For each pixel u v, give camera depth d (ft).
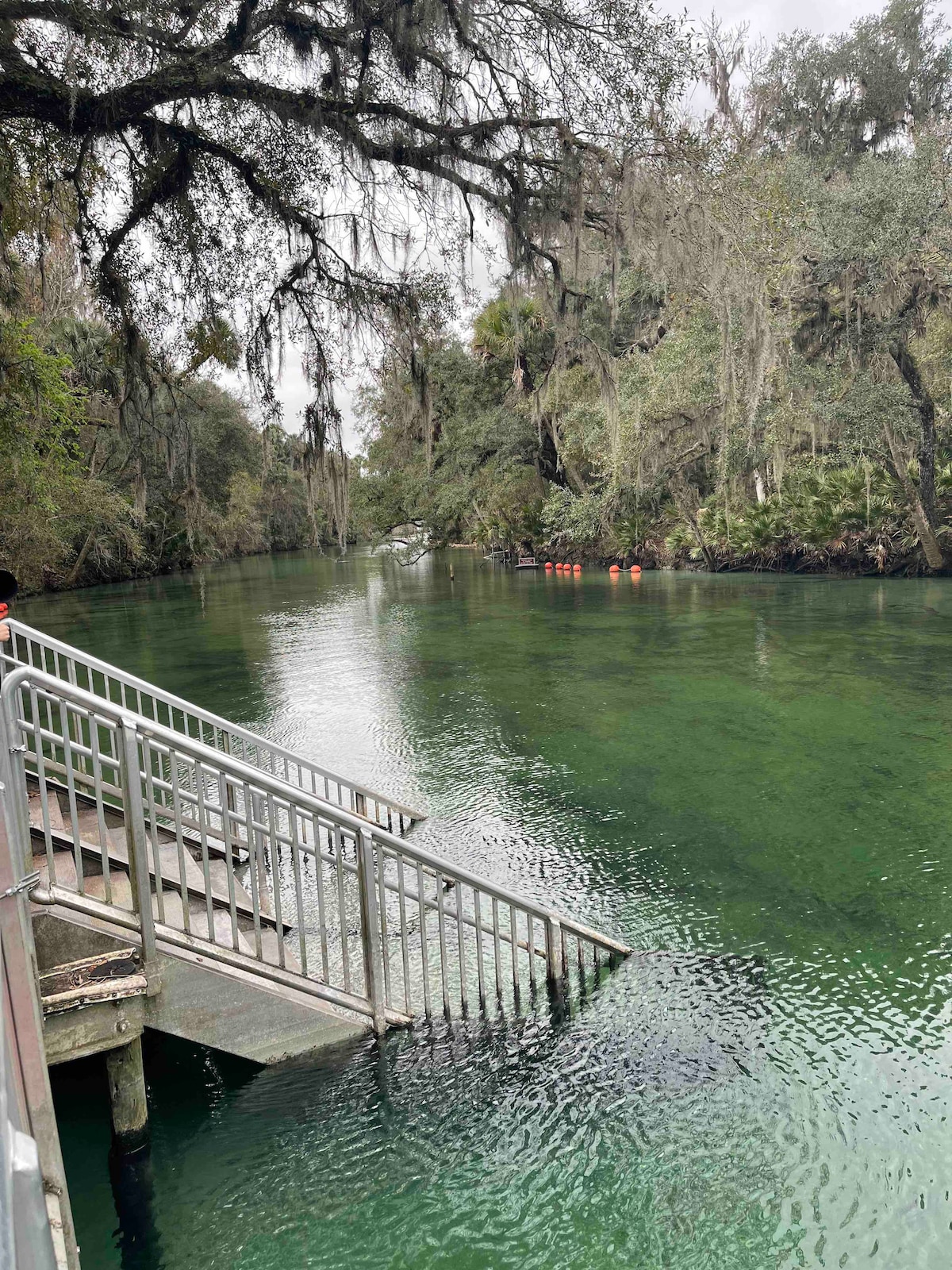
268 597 102.68
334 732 34.35
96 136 24.85
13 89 22.90
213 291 30.42
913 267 73.46
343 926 12.78
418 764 29.45
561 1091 12.05
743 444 88.69
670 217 36.86
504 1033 13.44
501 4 28.14
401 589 110.22
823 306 78.74
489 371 112.68
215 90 25.44
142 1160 10.62
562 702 38.88
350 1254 9.22
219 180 29.25
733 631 59.26
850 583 89.92
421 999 14.67
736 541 108.99
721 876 19.65
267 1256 9.27
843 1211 9.75
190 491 35.63
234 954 11.78
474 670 47.96
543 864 20.59
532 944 14.64
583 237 35.78
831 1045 13.15
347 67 28.04
